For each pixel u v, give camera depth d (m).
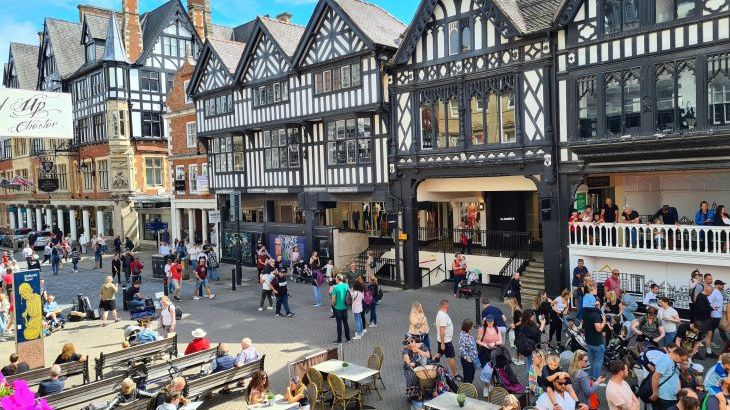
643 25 13.77
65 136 11.60
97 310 17.12
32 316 12.09
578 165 15.31
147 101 36.06
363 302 14.41
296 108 22.48
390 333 14.10
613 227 15.25
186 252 24.95
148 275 24.73
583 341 10.29
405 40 18.58
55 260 25.80
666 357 7.40
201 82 27.23
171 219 32.53
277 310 16.45
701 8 12.91
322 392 9.43
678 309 14.03
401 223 19.84
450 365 10.47
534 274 17.58
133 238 35.94
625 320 11.63
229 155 26.53
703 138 12.78
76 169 39.97
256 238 25.78
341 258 22.20
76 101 38.97
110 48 34.59
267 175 24.66
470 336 9.70
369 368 9.93
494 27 16.75
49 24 40.69
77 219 42.06
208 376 9.60
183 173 30.73
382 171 20.05
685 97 13.27
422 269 20.50
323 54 21.23
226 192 26.91
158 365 10.51
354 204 26.42
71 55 40.75
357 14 20.38
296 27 25.08
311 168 22.67
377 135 20.09
